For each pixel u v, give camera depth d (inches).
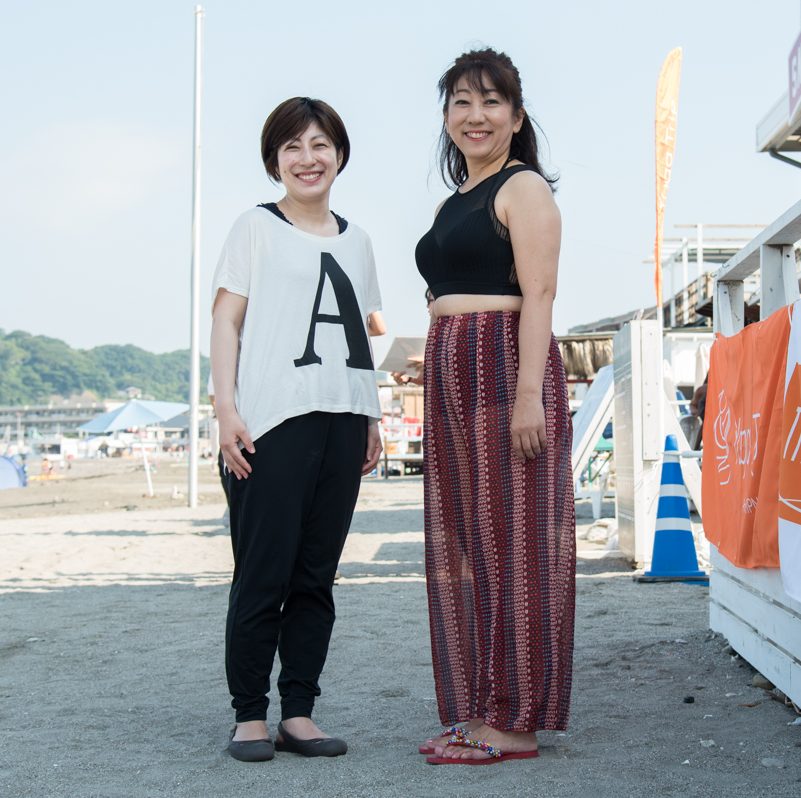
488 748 111.2
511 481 113.7
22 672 175.2
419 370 263.9
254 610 117.6
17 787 107.2
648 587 252.1
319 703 145.0
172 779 108.6
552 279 113.0
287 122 123.2
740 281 177.2
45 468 1660.9
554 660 112.7
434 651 120.2
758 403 141.6
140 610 243.3
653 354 291.0
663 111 343.6
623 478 309.7
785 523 123.0
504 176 115.5
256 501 117.9
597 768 107.3
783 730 120.7
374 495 774.5
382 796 100.0
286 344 119.9
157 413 1154.7
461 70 118.1
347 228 128.5
